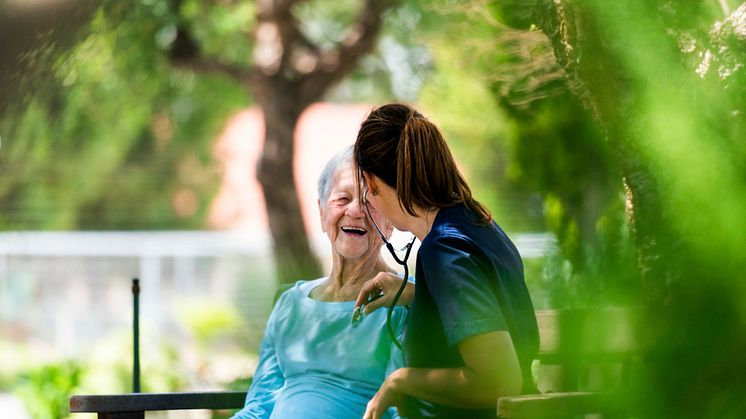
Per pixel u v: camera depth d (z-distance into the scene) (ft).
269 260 104.68
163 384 47.47
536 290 33.81
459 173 17.37
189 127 116.16
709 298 19.54
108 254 102.42
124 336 51.03
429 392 15.99
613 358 21.63
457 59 31.94
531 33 25.61
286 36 83.05
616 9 19.72
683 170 19.66
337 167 21.11
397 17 69.26
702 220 19.60
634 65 19.77
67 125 93.25
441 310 15.83
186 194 121.60
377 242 20.90
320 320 20.75
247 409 20.74
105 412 20.18
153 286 101.65
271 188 83.82
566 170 32.50
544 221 37.37
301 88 83.20
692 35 19.88
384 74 88.17
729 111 19.40
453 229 16.58
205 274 104.22
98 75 82.23
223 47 88.43
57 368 45.80
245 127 121.29
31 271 100.32
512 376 15.33
